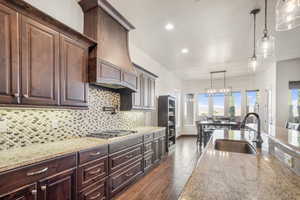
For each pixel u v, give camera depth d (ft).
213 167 3.90
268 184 3.04
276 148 5.92
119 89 11.46
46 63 5.87
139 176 10.48
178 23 10.08
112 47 9.02
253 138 8.09
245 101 25.84
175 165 13.10
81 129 8.69
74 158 6.04
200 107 28.99
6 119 5.75
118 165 8.45
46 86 5.86
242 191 2.79
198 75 25.79
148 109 14.11
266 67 20.44
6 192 4.18
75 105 7.06
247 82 25.85
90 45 7.83
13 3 4.92
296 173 3.56
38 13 5.53
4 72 4.71
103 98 10.31
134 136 9.89
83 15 8.47
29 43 5.35
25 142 6.30
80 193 6.23
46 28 5.89
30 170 4.69
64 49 6.58
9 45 4.83
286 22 6.59
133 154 9.80
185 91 29.40
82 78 7.44
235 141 7.59
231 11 8.77
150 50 14.83
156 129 13.23
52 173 5.26
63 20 7.52
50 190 5.18
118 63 9.32
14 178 4.34
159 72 19.47
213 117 25.38
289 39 12.02
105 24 8.58
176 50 14.76
